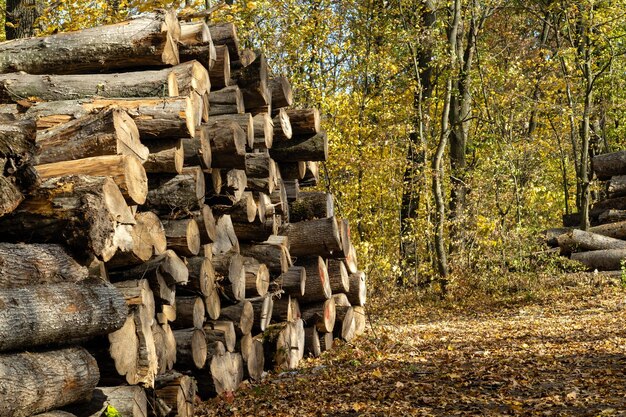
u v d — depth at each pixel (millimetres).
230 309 9922
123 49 8578
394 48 26172
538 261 21562
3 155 5879
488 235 22172
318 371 11039
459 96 26031
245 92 10555
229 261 9656
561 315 16516
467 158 31094
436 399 8438
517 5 29984
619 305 16844
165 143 8070
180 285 8750
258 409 8648
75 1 15445
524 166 26203
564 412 7410
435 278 22891
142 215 7484
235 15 17719
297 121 11969
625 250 20672
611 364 9953
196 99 8820
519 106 28172
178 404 7746
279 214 11758
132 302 7152
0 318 5277
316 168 13492
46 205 6176
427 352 12391
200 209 8727
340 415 8148
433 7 26094
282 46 22078
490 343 12984
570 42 26656
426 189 23594
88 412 6418
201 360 8703
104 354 6605
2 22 19062
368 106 23656
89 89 8352
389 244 24125
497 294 20812
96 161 6781
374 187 23219
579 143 33594
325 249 12203
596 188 29516
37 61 8656
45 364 5715
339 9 24156
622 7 24938
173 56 8805
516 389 8789
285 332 11211
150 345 7207
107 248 6383
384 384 9680
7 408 5199
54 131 7047
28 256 5840
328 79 22797
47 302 5727
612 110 32844
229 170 9609
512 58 29141
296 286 11477
